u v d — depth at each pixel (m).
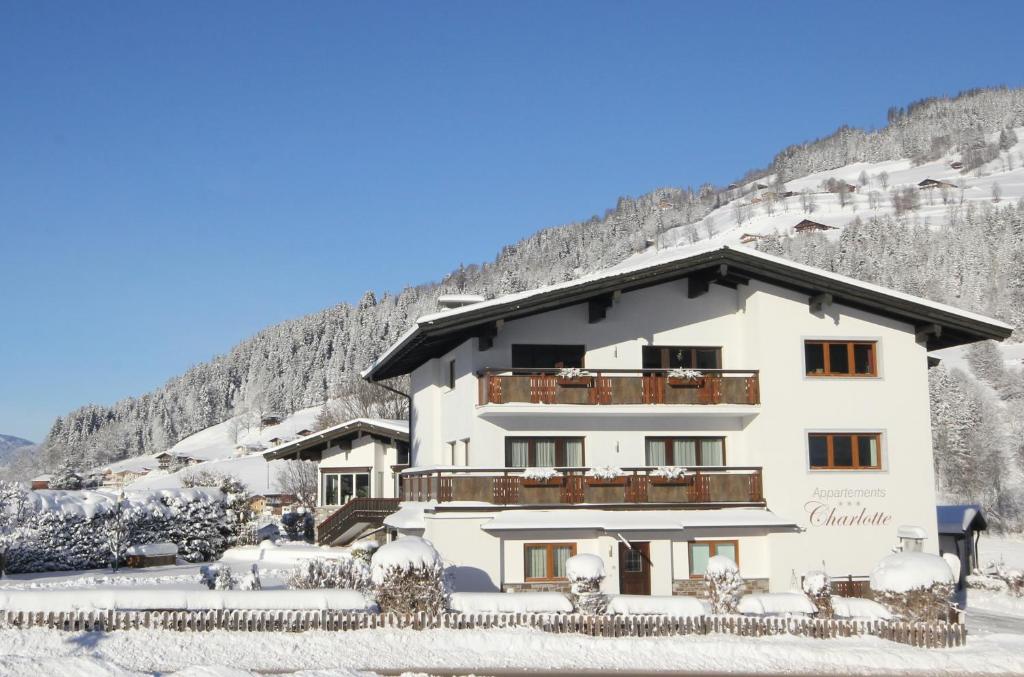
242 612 18.95
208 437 187.38
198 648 17.97
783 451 27.89
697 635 20.44
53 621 18.44
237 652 17.92
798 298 28.50
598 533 26.69
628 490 27.19
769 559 27.42
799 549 27.52
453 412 30.67
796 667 18.88
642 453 28.56
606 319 28.62
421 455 34.91
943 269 168.12
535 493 26.72
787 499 27.70
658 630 20.31
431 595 19.80
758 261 27.55
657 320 29.02
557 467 27.16
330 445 45.47
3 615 18.27
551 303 26.69
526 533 26.38
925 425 28.72
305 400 181.88
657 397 27.75
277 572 33.47
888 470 28.34
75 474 109.12
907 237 185.50
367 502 39.44
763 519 27.20
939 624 21.11
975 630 23.89
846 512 27.97
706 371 28.11
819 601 21.86
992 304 151.38
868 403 28.52
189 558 39.69
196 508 40.47
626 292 28.86
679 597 21.17
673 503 27.31
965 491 80.94
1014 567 37.59
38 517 34.19
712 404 27.94
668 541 26.81
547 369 27.25
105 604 18.77
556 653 18.92
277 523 47.66
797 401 28.17
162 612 18.83
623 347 28.62
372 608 19.77
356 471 44.56
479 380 27.41
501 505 26.47
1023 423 102.19
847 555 27.73
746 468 27.88
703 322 29.34
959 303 155.62
